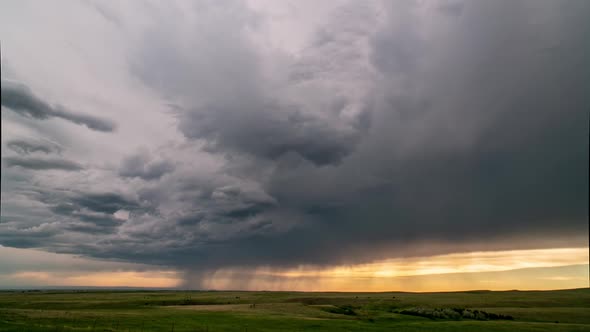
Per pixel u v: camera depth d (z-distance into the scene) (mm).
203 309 98188
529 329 68500
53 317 65188
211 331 57156
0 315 65000
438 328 69625
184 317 74750
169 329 57312
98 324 59562
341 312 103375
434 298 152750
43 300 143250
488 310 103938
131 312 84125
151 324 62438
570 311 100938
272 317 79375
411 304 126625
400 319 92312
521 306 120500
